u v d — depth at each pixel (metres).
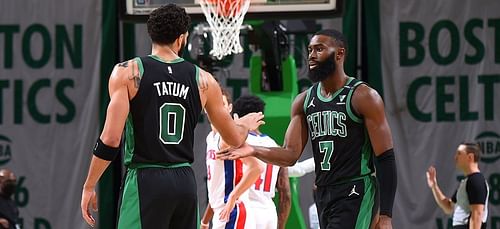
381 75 29.72
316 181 14.72
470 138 29.86
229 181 17.39
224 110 13.66
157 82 13.03
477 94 29.92
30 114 29.59
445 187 29.72
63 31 29.58
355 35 29.58
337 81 14.51
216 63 23.19
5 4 29.55
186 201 13.13
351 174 14.33
